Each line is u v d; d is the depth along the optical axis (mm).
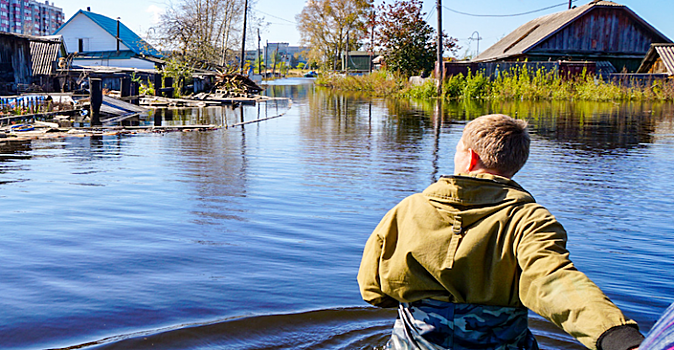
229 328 2979
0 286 3537
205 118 17266
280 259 4172
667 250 4547
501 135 1812
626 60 37312
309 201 6117
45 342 2805
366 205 5961
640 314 3262
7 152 9492
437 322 1789
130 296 3396
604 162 9172
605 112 20266
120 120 16297
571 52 36750
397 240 1873
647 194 6730
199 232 4863
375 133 13227
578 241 4793
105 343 2789
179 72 28953
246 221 5258
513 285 1682
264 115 18703
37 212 5477
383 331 2988
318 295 3461
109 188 6633
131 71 30672
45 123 13555
